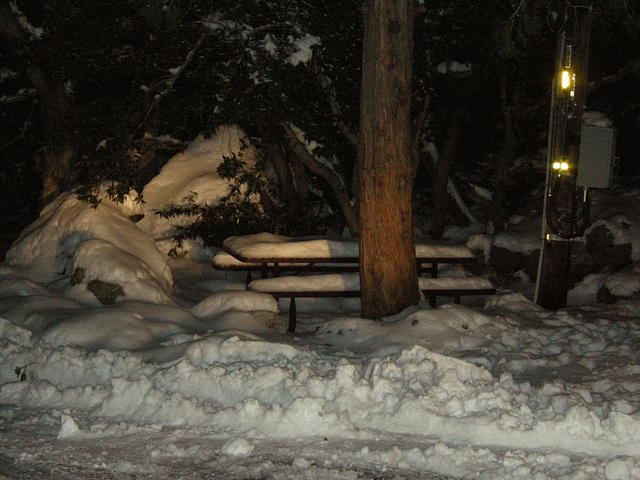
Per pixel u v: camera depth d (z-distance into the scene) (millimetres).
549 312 10148
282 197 14086
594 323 9484
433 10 12523
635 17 12188
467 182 15953
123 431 6168
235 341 7566
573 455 5785
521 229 13891
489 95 14367
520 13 11773
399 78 9180
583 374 7676
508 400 6453
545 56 14094
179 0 11484
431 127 14305
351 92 12258
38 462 5641
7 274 10133
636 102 15297
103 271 9484
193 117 14508
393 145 9281
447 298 11953
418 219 16109
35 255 10602
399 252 9469
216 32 11859
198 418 6410
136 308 8969
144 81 12867
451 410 6371
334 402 6484
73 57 12305
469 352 8250
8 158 16141
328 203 14914
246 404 6379
